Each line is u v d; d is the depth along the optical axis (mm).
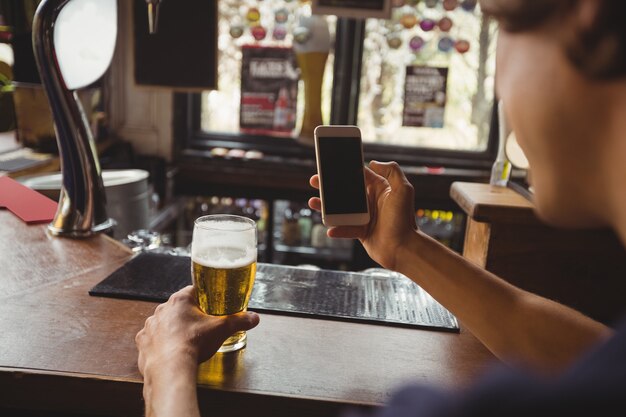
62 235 1345
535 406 260
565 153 350
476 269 889
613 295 1340
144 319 948
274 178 3172
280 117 3318
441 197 3189
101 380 764
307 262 3455
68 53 1306
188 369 729
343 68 3186
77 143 1324
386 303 1060
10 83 2518
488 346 847
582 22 306
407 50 3186
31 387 775
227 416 763
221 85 3305
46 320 927
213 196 3281
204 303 862
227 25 3209
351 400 746
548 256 1328
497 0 353
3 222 1434
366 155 3291
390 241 941
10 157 2416
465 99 3242
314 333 935
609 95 317
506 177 1539
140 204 1997
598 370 262
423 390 308
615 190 335
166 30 2658
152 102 3207
